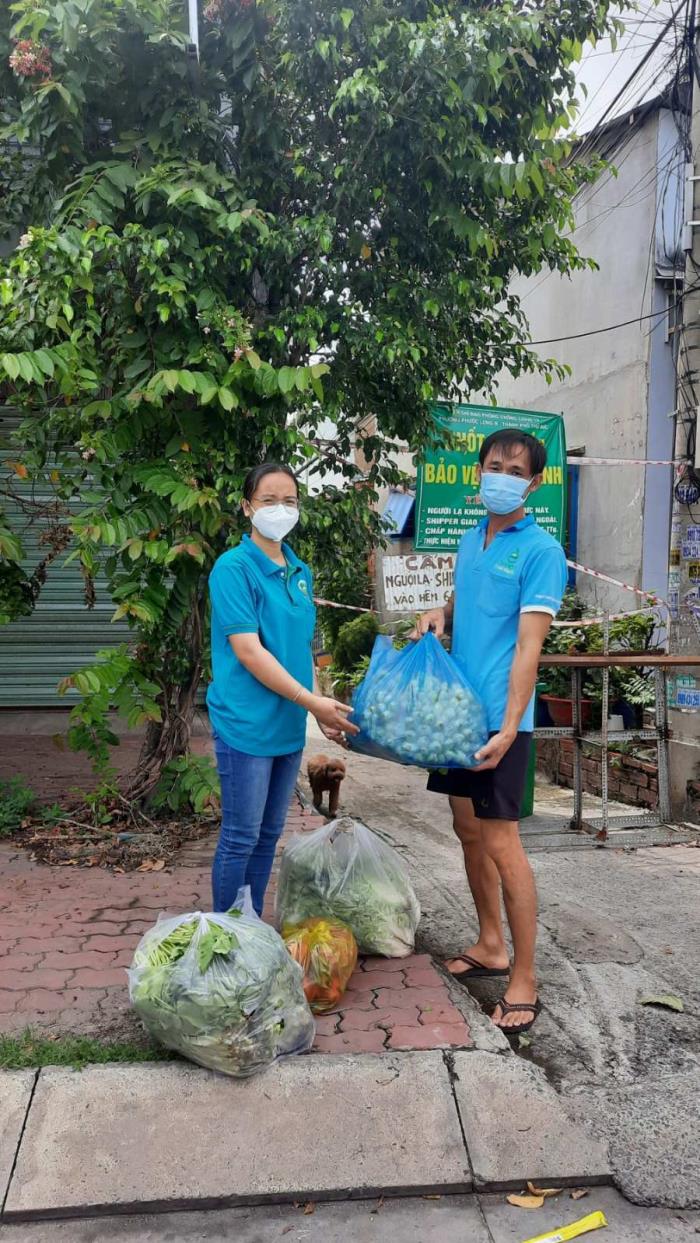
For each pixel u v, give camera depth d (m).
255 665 2.88
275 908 3.51
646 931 3.87
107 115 4.35
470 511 6.30
